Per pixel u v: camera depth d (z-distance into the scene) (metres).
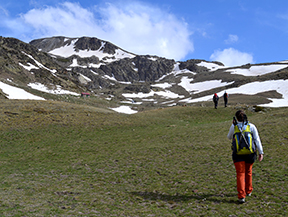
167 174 9.69
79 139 18.81
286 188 7.22
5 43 169.75
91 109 31.09
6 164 12.32
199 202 6.69
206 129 20.47
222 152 12.52
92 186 8.47
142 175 9.74
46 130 21.28
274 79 138.00
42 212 5.77
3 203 6.25
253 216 5.61
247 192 6.84
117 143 17.25
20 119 23.83
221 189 7.62
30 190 7.79
